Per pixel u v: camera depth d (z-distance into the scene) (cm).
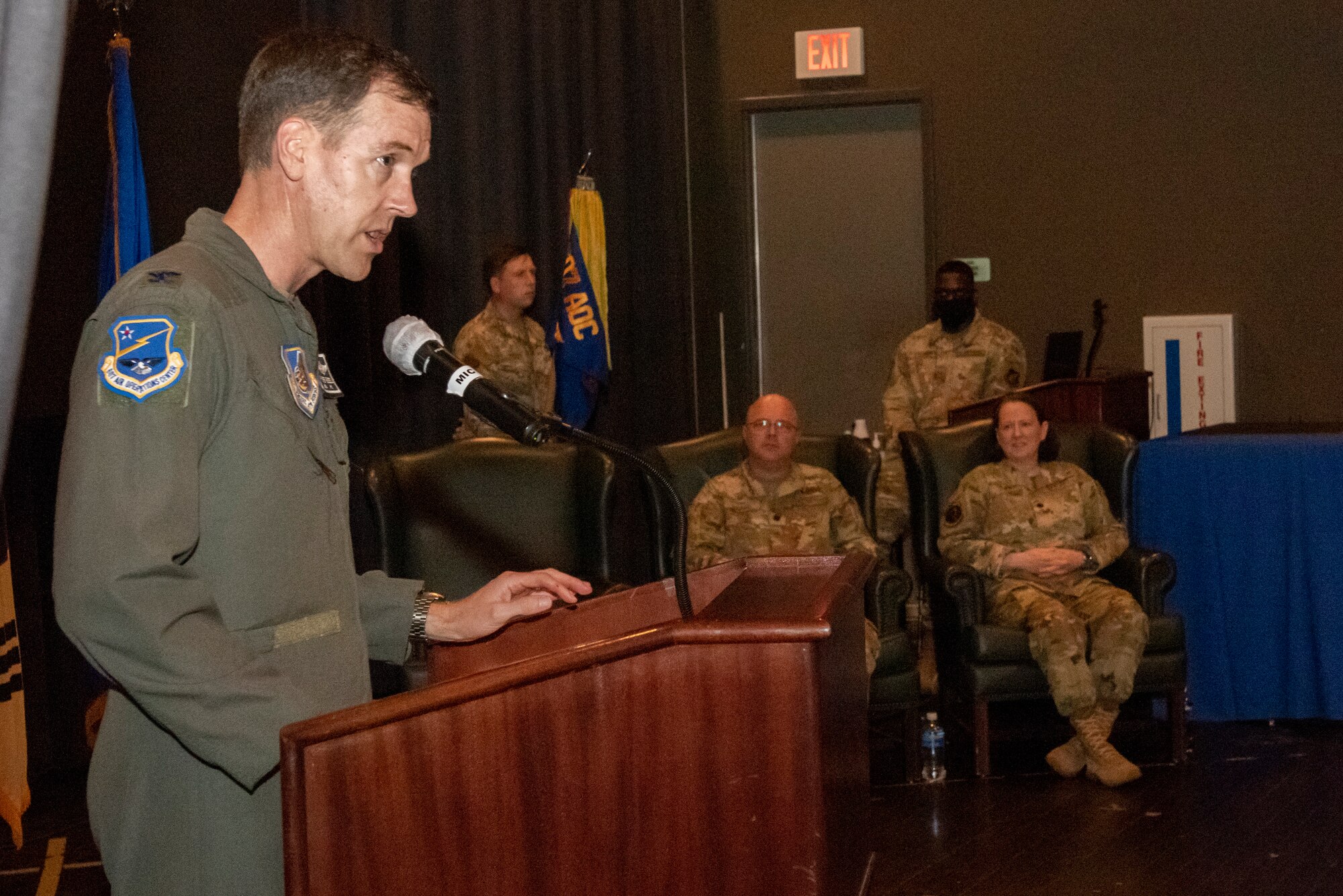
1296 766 428
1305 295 739
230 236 145
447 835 131
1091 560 450
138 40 407
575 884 135
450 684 131
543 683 134
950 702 493
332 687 145
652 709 137
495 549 437
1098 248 762
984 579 450
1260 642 470
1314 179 734
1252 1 737
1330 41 729
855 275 805
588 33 658
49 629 425
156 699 126
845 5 786
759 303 816
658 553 443
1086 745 420
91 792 148
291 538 144
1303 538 462
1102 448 484
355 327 486
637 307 706
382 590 174
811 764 136
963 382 635
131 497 127
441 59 563
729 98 802
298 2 471
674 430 714
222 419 139
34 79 112
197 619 129
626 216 686
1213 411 740
